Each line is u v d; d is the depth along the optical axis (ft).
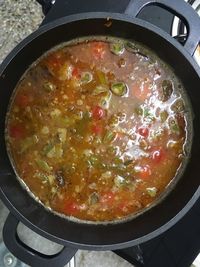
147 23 1.09
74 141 1.17
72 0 1.24
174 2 1.12
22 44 1.08
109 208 1.19
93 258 1.43
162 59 1.18
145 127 1.17
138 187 1.19
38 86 1.18
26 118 1.18
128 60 1.18
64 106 1.17
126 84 1.17
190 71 1.12
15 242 1.12
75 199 1.18
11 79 1.15
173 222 1.11
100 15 1.09
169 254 1.30
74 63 1.18
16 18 1.47
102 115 1.16
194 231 1.27
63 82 1.17
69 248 1.12
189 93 1.18
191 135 1.20
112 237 1.15
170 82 1.18
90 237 1.16
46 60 1.18
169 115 1.19
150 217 1.18
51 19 1.23
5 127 1.19
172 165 1.20
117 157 1.17
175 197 1.18
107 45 1.18
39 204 1.19
